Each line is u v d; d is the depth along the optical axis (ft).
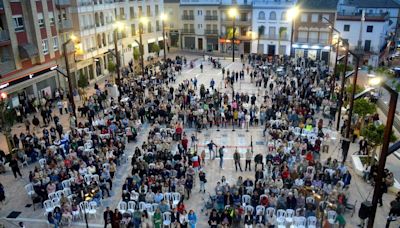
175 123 94.22
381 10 203.41
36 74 114.21
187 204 63.26
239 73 150.30
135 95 111.24
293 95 105.19
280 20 195.93
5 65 100.58
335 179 63.57
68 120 102.99
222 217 54.65
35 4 110.83
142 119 99.71
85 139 81.35
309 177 63.16
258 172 65.00
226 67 168.35
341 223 52.60
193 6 220.64
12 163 71.61
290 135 79.71
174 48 236.43
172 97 111.55
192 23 224.94
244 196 59.26
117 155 75.72
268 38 202.08
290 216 55.72
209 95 110.32
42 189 62.08
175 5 226.38
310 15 186.80
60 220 57.26
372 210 47.34
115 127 85.56
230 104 102.89
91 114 98.78
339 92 108.17
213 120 97.25
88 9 147.23
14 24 104.47
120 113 94.79
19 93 109.29
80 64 143.64
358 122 86.33
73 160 69.51
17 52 105.29
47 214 58.75
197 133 92.32
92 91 136.98
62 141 79.66
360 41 171.83
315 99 104.94
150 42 206.28
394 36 211.00
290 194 56.85
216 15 215.10
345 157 74.64
